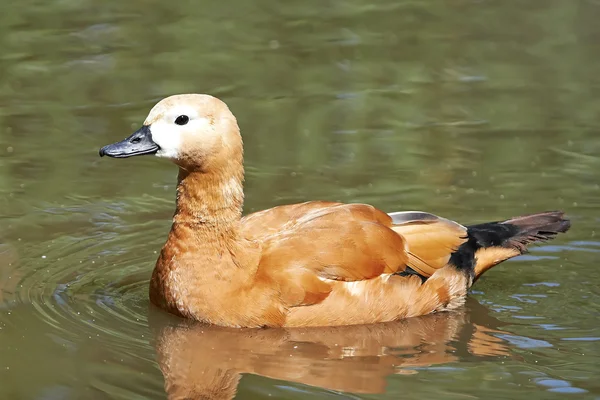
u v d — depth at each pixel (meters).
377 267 11.40
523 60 18.80
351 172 14.92
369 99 17.27
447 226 12.15
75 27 19.88
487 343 10.90
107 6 20.95
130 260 12.80
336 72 18.31
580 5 21.08
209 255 11.16
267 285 11.03
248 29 20.12
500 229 12.48
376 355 10.59
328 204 12.06
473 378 9.99
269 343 10.84
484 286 12.47
